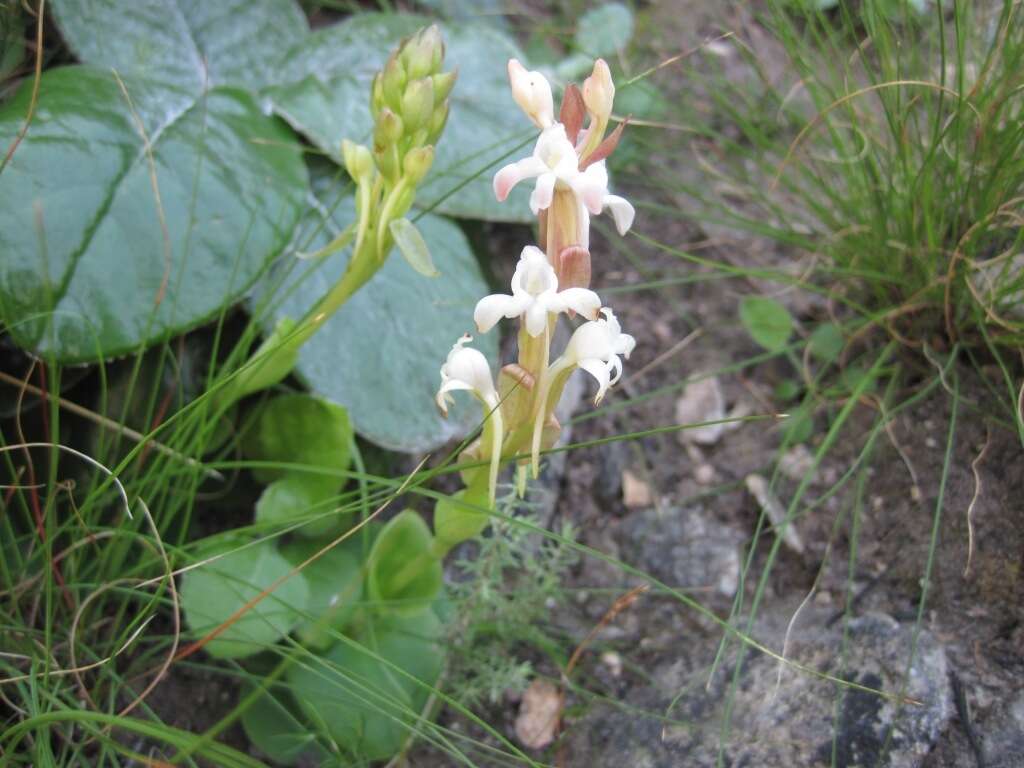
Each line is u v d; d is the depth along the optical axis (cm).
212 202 17
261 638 15
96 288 16
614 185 23
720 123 24
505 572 18
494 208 20
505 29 25
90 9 18
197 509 18
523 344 12
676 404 21
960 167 18
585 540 19
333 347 18
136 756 12
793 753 15
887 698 15
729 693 16
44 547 14
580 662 17
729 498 19
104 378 15
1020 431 15
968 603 16
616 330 12
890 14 21
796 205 22
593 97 12
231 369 18
